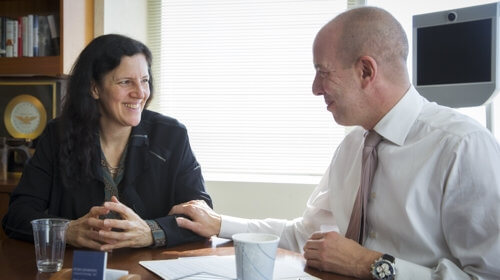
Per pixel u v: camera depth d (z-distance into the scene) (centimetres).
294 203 276
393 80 116
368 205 119
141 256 112
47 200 151
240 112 300
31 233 127
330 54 115
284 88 294
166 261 105
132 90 147
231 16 302
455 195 105
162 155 155
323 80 119
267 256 82
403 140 116
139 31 312
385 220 116
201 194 153
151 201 152
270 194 280
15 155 275
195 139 305
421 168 111
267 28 297
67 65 258
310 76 290
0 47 270
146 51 154
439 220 110
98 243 118
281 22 295
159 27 314
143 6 315
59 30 264
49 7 281
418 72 200
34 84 267
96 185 150
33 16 269
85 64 148
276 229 139
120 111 148
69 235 120
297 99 292
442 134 111
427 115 119
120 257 111
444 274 95
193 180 156
